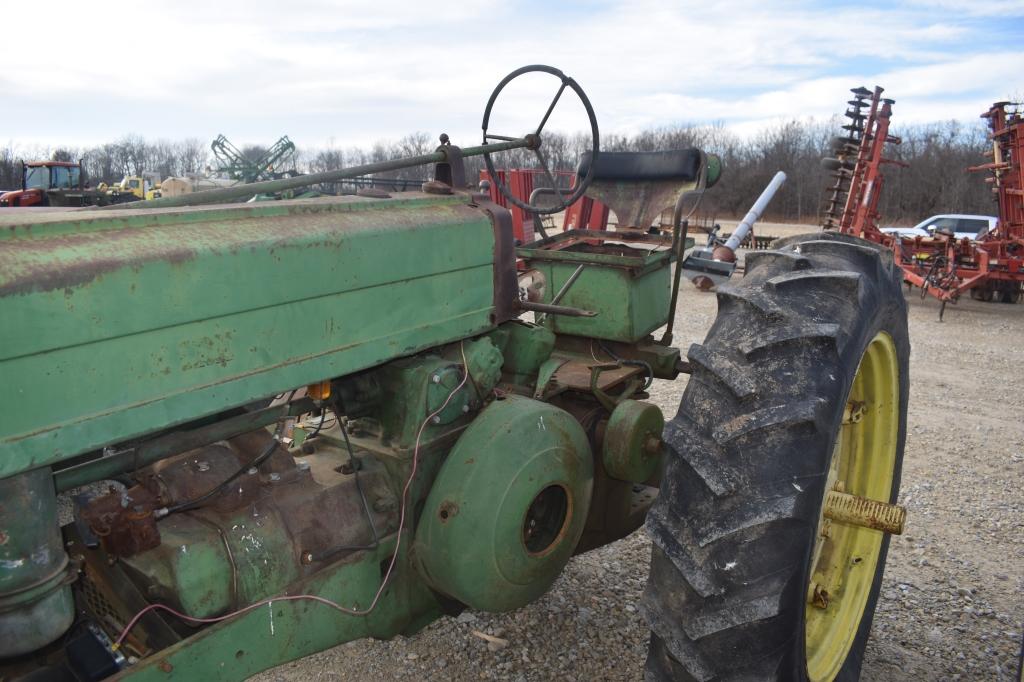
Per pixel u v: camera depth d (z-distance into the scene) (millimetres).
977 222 14945
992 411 5992
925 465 4770
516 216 11109
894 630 2992
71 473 1612
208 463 1857
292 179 2004
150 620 1764
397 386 2189
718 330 2078
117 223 1532
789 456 1849
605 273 3314
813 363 1922
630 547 3645
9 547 1403
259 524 1865
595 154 2609
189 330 1574
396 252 2002
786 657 1863
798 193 34875
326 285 1831
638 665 2791
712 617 1840
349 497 2068
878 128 10211
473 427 2188
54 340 1372
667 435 1955
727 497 1857
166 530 1806
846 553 2639
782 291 2094
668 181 3846
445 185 2342
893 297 2393
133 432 1488
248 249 1664
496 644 2900
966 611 3117
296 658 1917
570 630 2994
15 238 1394
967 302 11984
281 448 2049
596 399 2906
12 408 1334
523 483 2168
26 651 1466
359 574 2035
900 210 32219
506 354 2742
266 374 1717
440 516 2084
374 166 2170
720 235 16500
